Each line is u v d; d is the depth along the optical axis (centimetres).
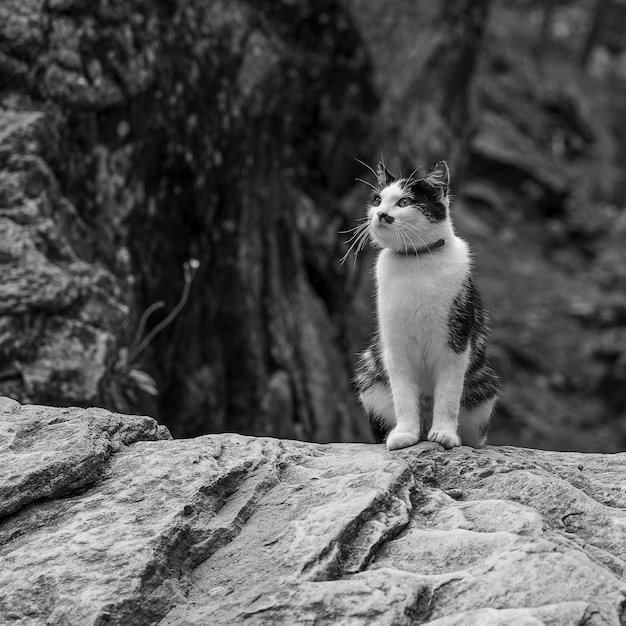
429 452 955
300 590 717
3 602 729
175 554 784
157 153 1847
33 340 1349
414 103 3159
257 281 2114
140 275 1769
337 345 2645
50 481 843
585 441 3547
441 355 1000
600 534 802
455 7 3491
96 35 1695
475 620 664
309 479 902
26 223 1438
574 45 7931
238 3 2250
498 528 790
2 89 1584
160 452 919
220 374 1983
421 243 1001
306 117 2658
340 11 2669
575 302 4375
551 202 5069
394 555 774
